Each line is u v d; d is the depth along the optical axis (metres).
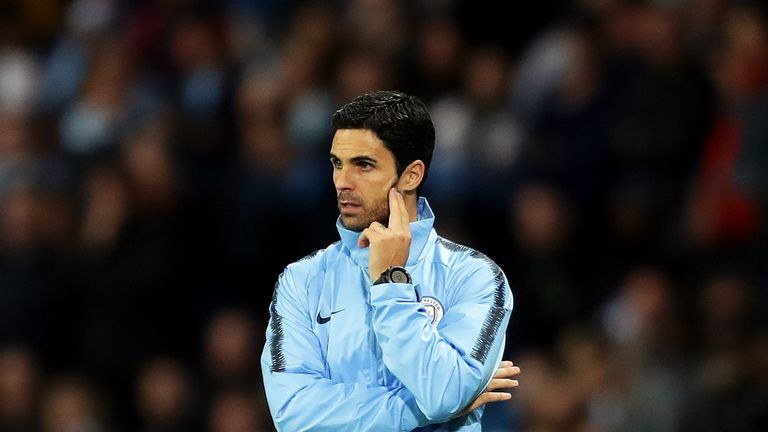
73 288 43.72
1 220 44.72
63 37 53.00
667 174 42.97
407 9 48.00
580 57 44.56
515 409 38.81
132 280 42.75
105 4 52.41
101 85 48.69
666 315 38.62
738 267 41.25
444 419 18.47
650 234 42.00
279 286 19.89
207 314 43.16
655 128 43.09
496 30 48.31
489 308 18.98
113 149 46.25
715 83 44.22
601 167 43.34
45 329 43.62
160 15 49.22
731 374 37.28
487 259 19.53
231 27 50.59
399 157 18.88
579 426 38.06
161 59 48.56
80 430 41.84
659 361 38.22
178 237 43.19
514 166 43.91
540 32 48.41
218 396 41.03
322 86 46.47
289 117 45.53
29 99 51.00
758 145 42.28
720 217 41.84
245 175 44.03
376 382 18.94
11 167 46.69
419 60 46.09
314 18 48.84
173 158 44.56
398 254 18.64
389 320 18.30
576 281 41.81
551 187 43.25
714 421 36.97
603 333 40.06
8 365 42.56
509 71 47.62
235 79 46.81
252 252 43.16
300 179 43.75
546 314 40.81
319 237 42.84
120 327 42.66
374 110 18.80
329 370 19.19
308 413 18.78
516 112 45.72
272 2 51.66
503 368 19.44
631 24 44.91
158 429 41.25
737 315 38.34
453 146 43.94
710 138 43.22
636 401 37.81
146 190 43.28
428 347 18.19
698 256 41.47
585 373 38.69
